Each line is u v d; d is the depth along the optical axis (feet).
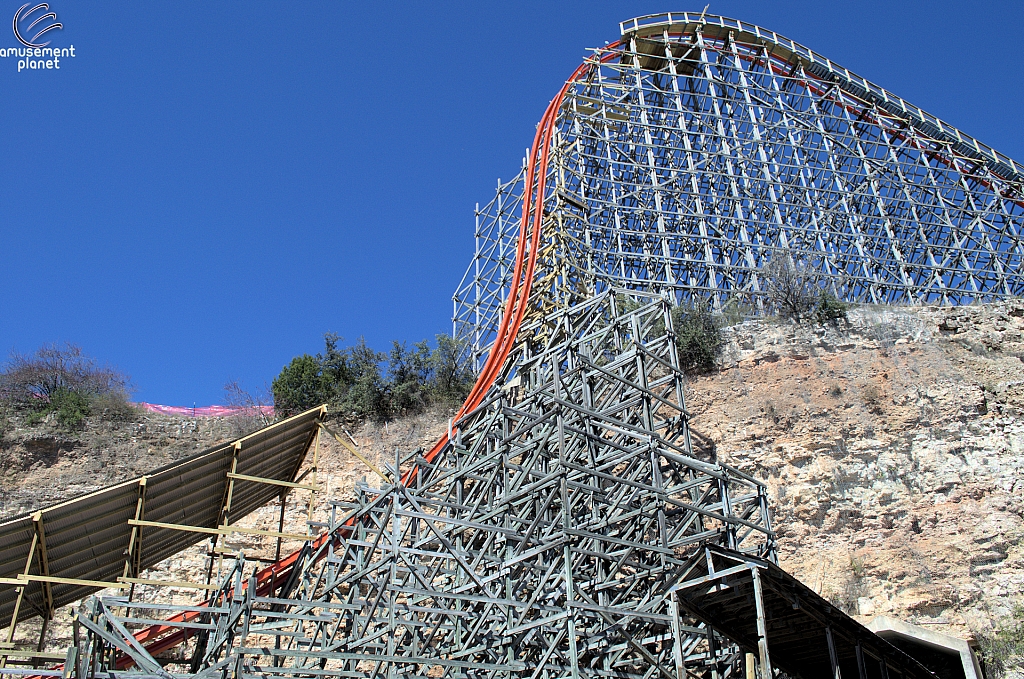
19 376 113.91
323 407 69.51
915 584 80.33
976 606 77.82
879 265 121.80
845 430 92.99
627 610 56.65
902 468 88.99
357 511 61.41
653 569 61.57
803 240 122.52
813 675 62.90
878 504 86.89
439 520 56.54
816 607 51.03
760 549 65.00
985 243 128.67
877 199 126.93
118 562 64.59
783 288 107.96
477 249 124.36
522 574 63.10
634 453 64.39
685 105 138.10
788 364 100.78
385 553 64.13
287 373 122.62
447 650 62.34
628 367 75.05
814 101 136.46
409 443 109.40
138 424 112.88
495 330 118.01
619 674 59.98
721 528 64.49
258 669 51.49
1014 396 93.40
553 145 114.01
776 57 145.18
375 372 118.01
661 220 113.50
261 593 66.80
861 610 79.87
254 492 73.92
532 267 91.15
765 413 96.27
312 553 65.98
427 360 119.34
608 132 125.49
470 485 75.51
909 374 97.45
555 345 81.82
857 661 58.90
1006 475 86.22
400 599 75.51
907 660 57.36
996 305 105.91
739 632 55.62
